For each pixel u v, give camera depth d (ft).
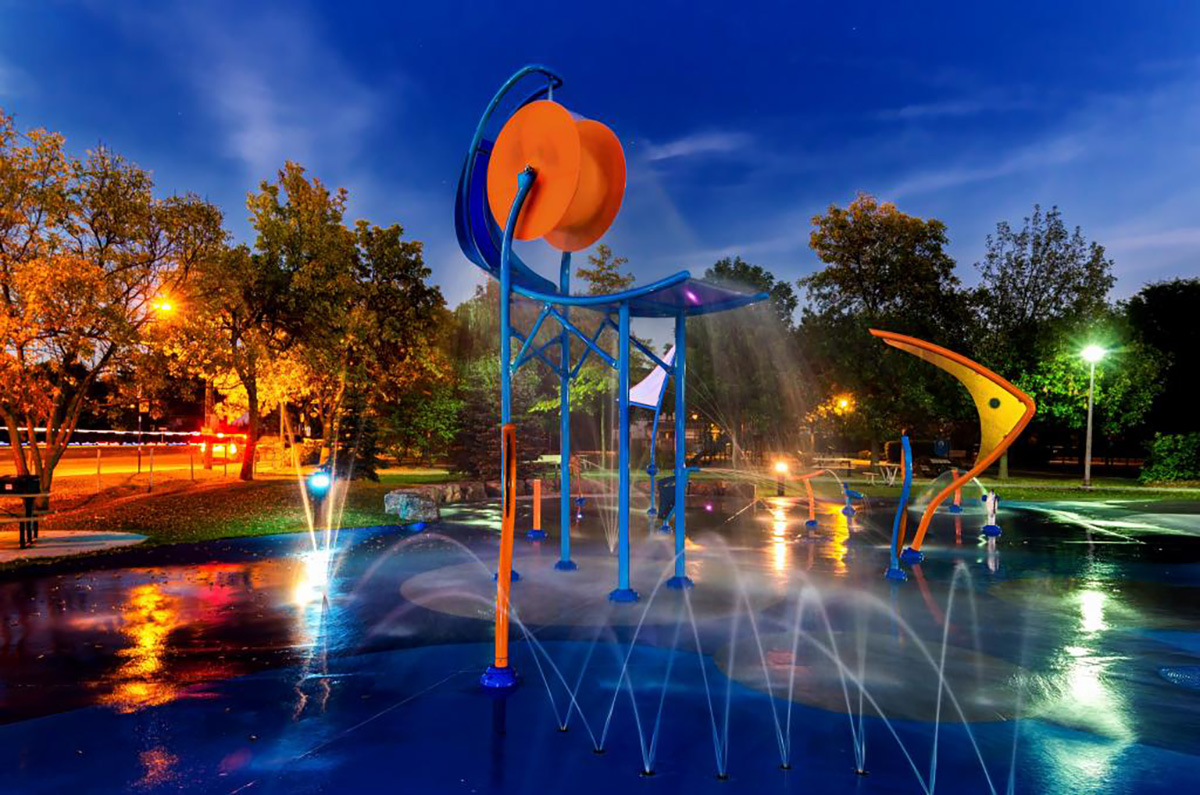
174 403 181.57
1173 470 101.50
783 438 135.74
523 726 16.34
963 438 142.00
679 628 24.70
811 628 24.85
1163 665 21.15
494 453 84.74
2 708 17.40
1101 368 100.42
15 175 51.57
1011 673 20.27
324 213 87.20
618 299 27.66
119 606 27.66
